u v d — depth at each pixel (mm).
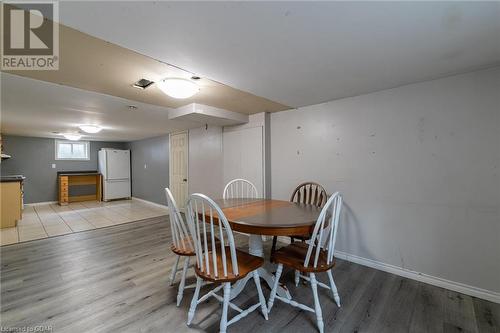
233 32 1360
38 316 1724
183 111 3117
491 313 1759
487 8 1158
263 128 3475
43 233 3816
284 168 3363
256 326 1634
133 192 7426
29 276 2336
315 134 3014
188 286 1934
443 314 1756
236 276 1478
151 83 2238
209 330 1597
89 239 3514
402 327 1624
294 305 1718
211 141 4484
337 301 1850
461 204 2039
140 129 5062
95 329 1592
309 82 2205
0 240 3469
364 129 2588
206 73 1976
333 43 1503
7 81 2162
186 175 5164
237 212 2008
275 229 1576
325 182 2922
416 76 2072
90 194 7219
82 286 2146
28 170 6273
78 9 1141
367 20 1259
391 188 2414
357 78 2113
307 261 1605
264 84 2250
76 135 5949
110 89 2404
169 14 1182
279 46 1533
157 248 3129
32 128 4777
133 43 1480
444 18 1247
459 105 2037
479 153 1955
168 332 1573
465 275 2023
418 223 2258
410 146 2295
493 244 1905
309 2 1103
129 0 1067
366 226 2580
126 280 2256
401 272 2348
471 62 1801
